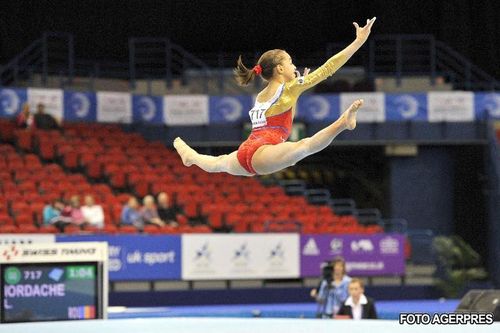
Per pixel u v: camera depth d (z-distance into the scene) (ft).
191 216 75.15
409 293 75.82
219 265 69.00
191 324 25.98
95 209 67.56
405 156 89.56
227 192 78.64
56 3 95.76
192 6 100.17
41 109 80.84
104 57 98.12
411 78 92.63
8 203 68.49
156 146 84.89
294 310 60.70
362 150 93.61
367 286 74.38
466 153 92.89
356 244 73.20
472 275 79.71
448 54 99.14
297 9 100.73
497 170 84.89
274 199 79.25
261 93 24.41
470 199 93.04
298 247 71.26
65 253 37.14
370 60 95.35
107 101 86.79
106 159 78.79
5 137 79.97
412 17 98.89
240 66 24.61
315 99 88.38
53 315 36.73
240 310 61.11
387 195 90.38
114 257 65.62
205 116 88.89
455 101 88.89
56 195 70.59
